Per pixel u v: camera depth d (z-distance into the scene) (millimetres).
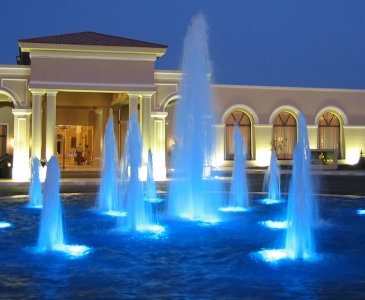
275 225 9891
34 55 21203
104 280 5746
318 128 31750
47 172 7723
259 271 6172
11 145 30500
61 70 21453
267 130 30547
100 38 23578
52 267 6348
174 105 29109
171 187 11922
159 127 23359
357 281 5723
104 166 14000
